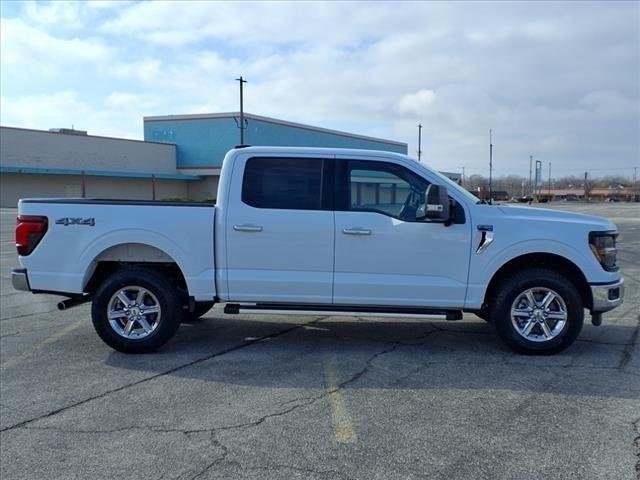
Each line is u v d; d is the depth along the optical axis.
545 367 5.26
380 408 4.29
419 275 5.55
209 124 52.00
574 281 5.74
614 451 3.58
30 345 6.14
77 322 7.25
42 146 43.53
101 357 5.68
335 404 4.38
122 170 48.84
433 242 5.51
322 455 3.55
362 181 5.65
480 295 5.55
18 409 4.33
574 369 5.20
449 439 3.76
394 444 3.69
